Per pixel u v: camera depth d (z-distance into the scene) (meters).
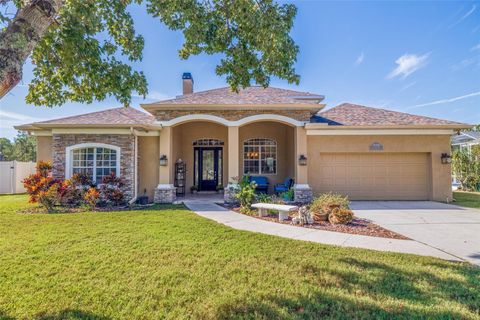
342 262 5.33
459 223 8.83
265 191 16.39
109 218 9.18
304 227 8.23
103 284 4.39
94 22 5.29
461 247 6.32
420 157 14.23
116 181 12.23
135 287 4.29
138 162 13.84
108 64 6.19
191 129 17.36
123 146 13.04
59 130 12.91
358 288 4.27
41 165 12.15
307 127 13.64
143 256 5.58
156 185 13.91
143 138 14.03
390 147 14.05
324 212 9.16
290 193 13.60
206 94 15.71
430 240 6.89
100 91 6.33
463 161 19.88
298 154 13.83
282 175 17.08
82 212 10.45
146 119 15.41
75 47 5.48
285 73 6.25
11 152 44.38
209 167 17.58
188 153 17.31
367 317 3.50
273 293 4.11
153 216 9.55
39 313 3.60
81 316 3.54
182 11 5.95
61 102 6.59
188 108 13.59
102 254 5.67
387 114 15.68
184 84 18.39
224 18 6.50
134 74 6.48
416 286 4.32
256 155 17.17
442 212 10.76
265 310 3.67
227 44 6.70
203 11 6.19
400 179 14.17
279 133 17.23
